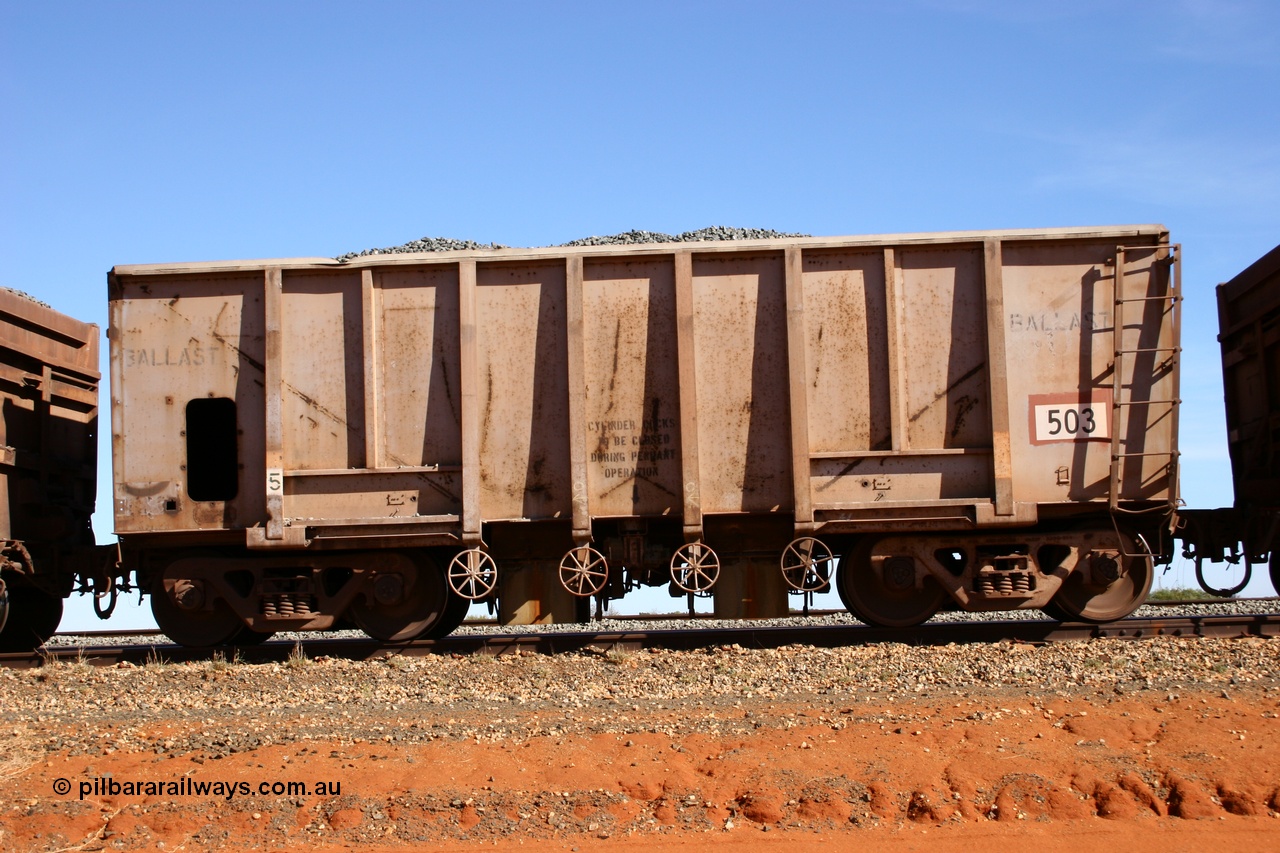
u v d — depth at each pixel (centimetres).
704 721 746
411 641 1095
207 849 589
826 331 1052
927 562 1060
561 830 594
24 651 1202
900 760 648
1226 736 671
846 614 1377
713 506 1045
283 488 1055
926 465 1045
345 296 1074
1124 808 600
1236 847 552
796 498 1027
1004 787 618
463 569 1092
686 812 607
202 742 731
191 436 1144
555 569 1097
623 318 1059
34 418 1187
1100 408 1052
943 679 850
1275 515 1067
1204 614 1257
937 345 1053
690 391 1039
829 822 594
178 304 1080
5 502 1121
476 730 743
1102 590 1088
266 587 1079
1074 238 1051
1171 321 1046
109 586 1166
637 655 995
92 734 762
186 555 1110
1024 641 1024
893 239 1051
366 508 1058
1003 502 1028
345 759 684
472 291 1056
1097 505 1059
